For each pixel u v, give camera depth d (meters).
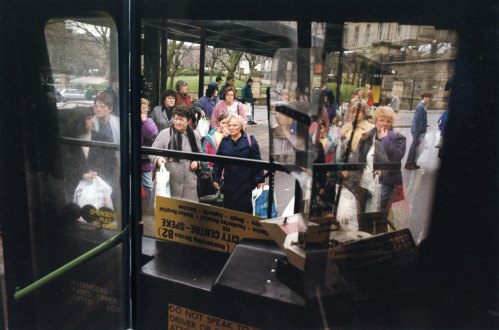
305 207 1.48
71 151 1.46
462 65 1.04
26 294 1.35
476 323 1.11
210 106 2.60
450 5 1.08
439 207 1.15
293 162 1.51
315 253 1.43
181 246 1.88
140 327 1.74
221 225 1.81
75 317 1.54
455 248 1.12
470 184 1.06
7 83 1.23
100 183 1.54
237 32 2.31
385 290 1.26
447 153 1.12
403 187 1.30
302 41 1.40
